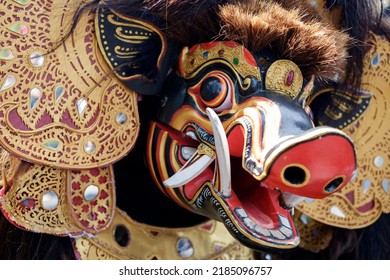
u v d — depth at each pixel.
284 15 1.10
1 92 1.11
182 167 1.13
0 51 1.12
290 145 0.98
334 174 0.98
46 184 1.14
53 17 1.14
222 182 1.08
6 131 1.11
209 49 1.13
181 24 1.15
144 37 1.18
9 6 1.12
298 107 1.08
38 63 1.13
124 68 1.17
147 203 1.28
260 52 1.10
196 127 1.13
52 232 1.14
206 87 1.12
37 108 1.13
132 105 1.18
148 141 1.20
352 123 1.34
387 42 1.35
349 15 1.27
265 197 1.10
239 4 1.12
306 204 1.33
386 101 1.36
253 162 1.02
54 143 1.13
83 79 1.15
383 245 1.44
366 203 1.37
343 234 1.41
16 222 1.12
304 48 1.10
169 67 1.18
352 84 1.29
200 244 1.31
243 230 1.07
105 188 1.17
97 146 1.16
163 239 1.28
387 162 1.38
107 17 1.16
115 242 1.23
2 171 1.15
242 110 1.08
